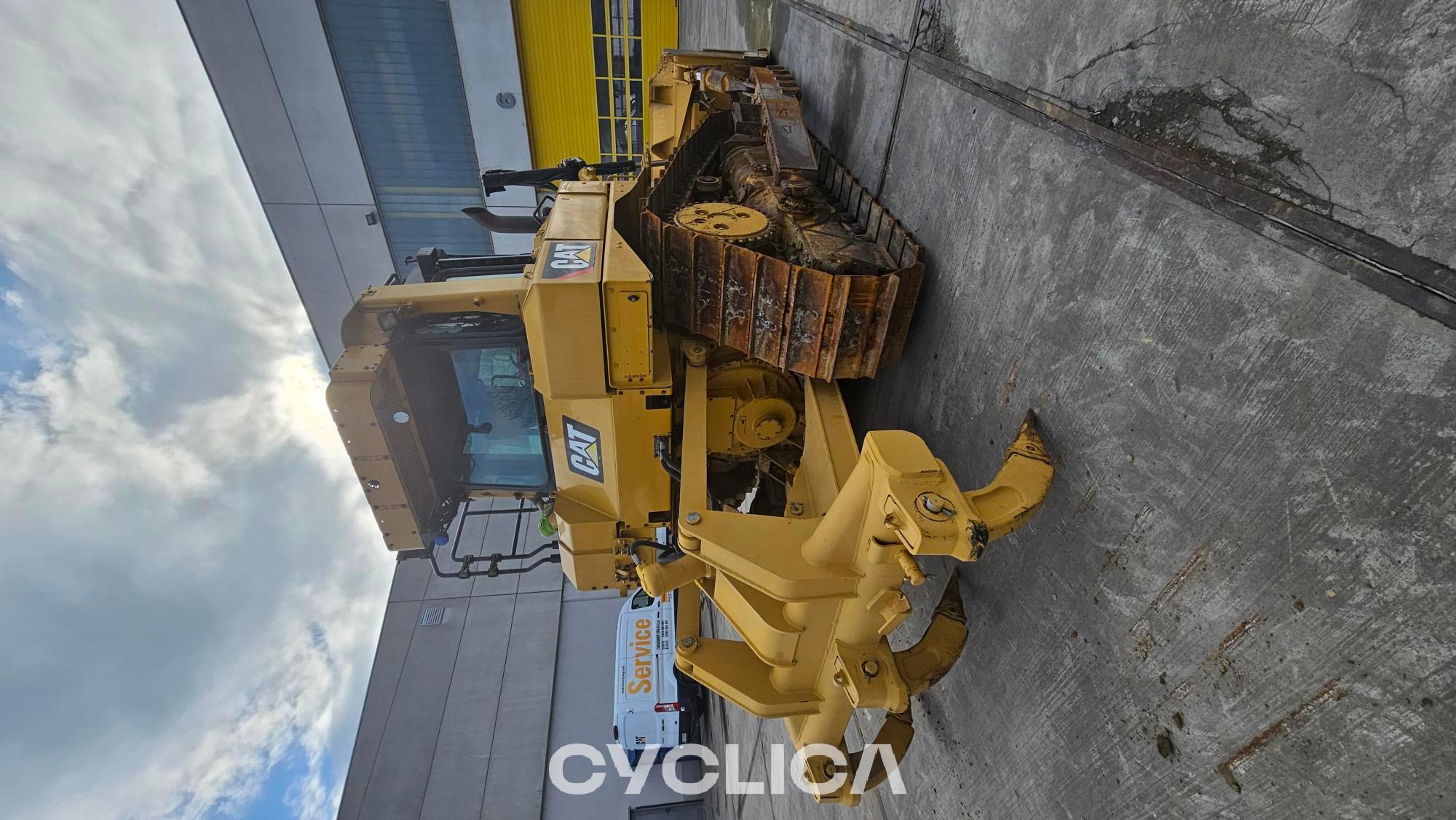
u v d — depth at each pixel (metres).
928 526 1.45
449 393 3.35
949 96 2.18
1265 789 1.16
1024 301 1.80
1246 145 1.13
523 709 11.33
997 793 2.04
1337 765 1.03
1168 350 1.32
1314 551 1.05
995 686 2.04
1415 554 0.90
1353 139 0.96
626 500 3.13
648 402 2.77
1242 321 1.15
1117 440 1.47
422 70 9.90
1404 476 0.91
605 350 2.61
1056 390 1.67
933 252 2.31
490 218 4.23
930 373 2.39
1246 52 1.12
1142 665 1.43
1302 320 1.05
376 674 11.81
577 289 2.44
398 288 3.04
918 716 2.69
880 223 2.64
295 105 9.76
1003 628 1.99
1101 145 1.47
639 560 3.45
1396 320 0.91
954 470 2.21
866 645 2.08
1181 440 1.29
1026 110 1.76
